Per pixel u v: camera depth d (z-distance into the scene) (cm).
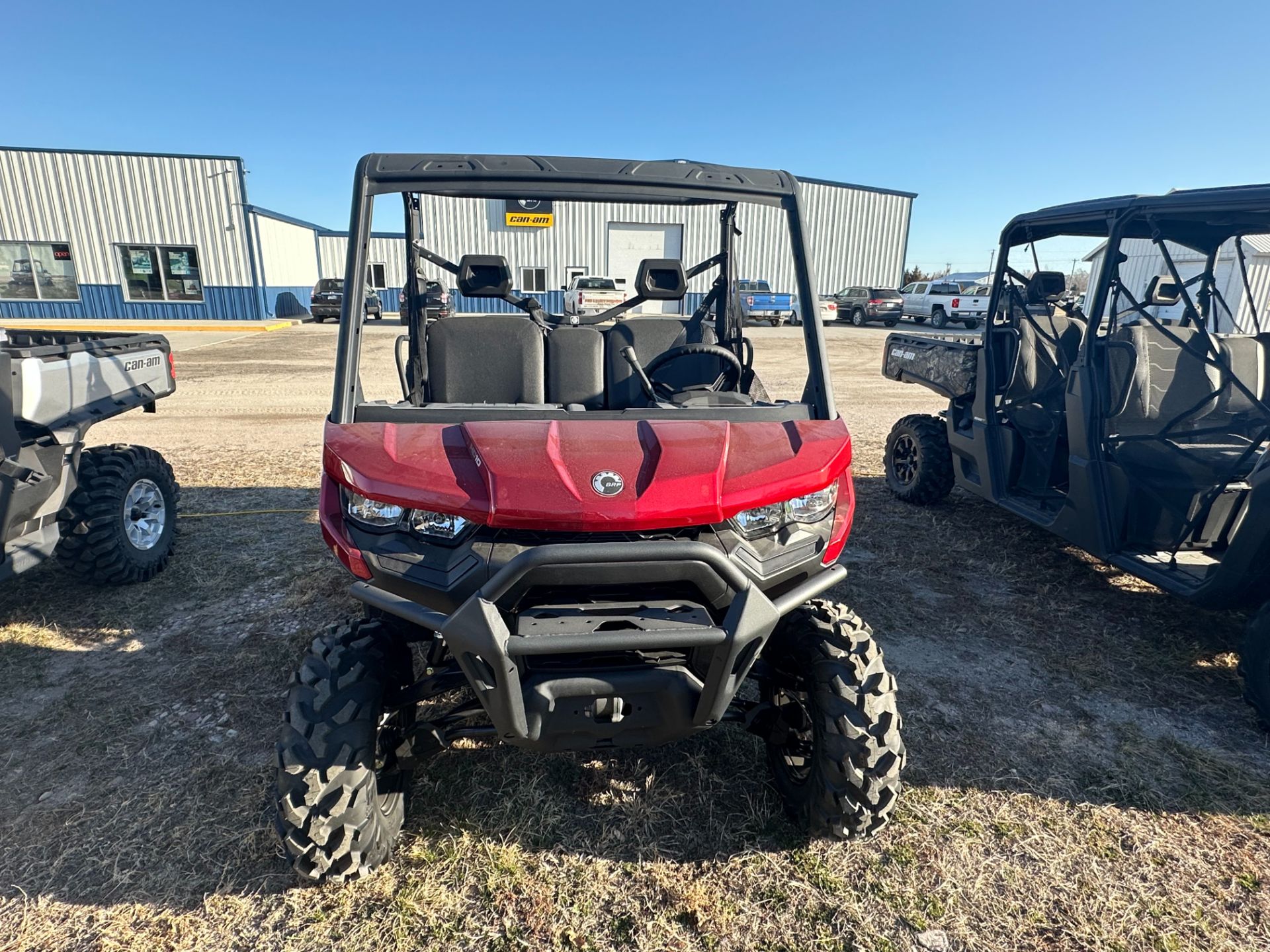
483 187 236
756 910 208
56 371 362
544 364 291
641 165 248
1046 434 468
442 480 191
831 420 238
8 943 193
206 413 902
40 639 348
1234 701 316
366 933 198
